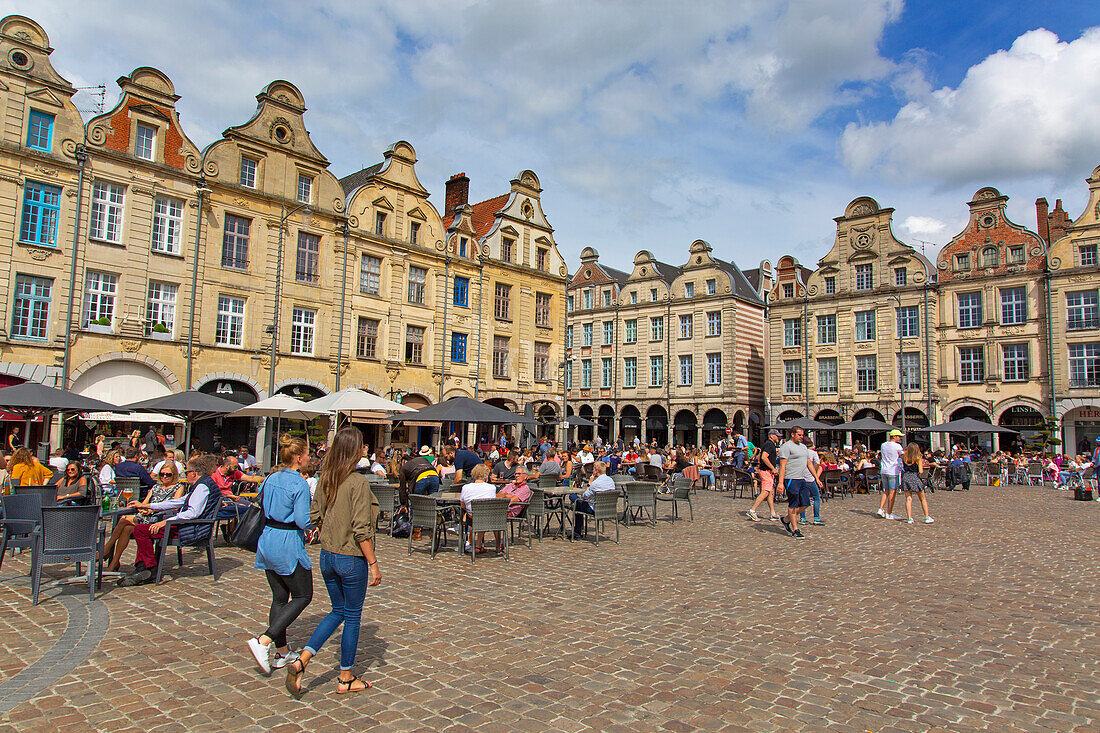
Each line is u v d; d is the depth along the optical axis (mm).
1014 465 34469
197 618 7754
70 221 23672
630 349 52938
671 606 8500
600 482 13945
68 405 15742
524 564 11359
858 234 44531
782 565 11266
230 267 27672
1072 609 8445
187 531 9562
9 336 22391
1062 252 37656
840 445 43688
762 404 50250
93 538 8523
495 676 6023
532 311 40031
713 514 18859
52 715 5094
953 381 40406
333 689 5680
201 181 26797
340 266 31172
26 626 7379
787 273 47906
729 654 6648
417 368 33969
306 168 30266
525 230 40094
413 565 11234
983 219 40281
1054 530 15711
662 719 5156
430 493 14172
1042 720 5188
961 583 9891
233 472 14383
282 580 5922
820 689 5766
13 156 22641
